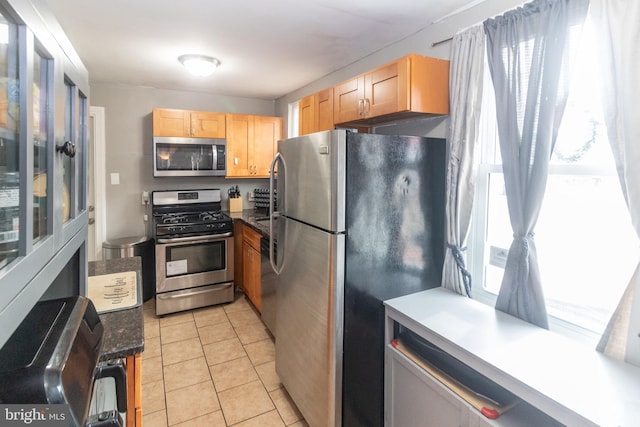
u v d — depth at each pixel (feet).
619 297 4.52
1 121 1.77
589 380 3.83
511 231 5.80
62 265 2.60
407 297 6.16
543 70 4.79
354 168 5.50
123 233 12.64
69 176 3.00
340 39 7.66
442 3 5.97
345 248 5.54
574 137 4.83
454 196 6.20
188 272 11.43
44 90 2.27
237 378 8.00
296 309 6.70
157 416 6.77
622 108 4.03
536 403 3.70
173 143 11.91
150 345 9.37
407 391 5.53
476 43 5.77
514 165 5.14
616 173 4.43
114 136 12.25
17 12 1.69
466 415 4.46
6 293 1.57
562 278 5.11
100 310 4.61
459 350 4.55
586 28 4.59
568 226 5.00
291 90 12.76
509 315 5.41
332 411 5.70
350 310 5.69
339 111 7.84
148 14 6.55
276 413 6.94
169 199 12.81
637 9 3.89
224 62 9.41
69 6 6.26
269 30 7.22
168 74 10.73
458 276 6.29
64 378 1.88
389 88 6.26
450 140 6.34
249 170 13.32
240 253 12.79
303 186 6.28
